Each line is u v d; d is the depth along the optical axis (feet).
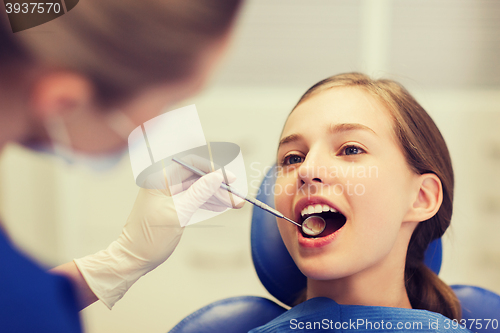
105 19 1.61
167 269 5.40
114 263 2.72
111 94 1.75
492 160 5.40
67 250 4.25
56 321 1.72
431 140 2.72
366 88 2.65
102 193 5.06
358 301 2.41
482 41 5.85
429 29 5.90
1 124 1.74
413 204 2.51
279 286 3.03
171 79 1.75
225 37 1.71
